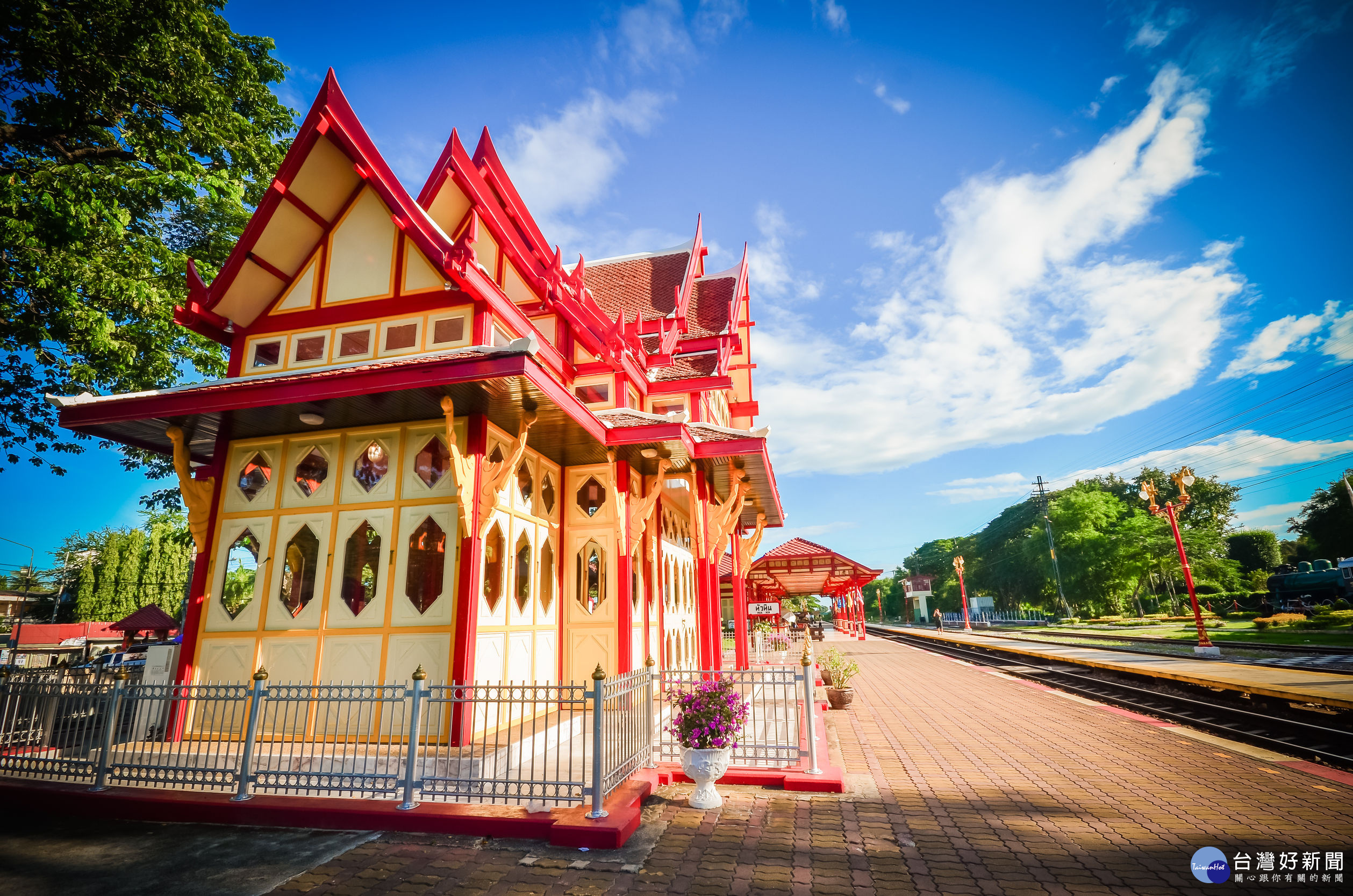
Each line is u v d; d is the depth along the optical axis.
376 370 7.41
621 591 10.20
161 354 14.29
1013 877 4.72
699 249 21.34
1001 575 84.44
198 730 8.23
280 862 5.02
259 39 16.91
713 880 4.68
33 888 4.57
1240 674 15.75
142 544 53.03
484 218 11.53
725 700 6.75
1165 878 4.69
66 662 8.18
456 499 8.35
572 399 8.49
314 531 8.68
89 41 12.38
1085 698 14.98
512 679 8.82
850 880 4.68
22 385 13.38
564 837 5.37
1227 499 73.50
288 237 10.12
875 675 20.31
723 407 19.86
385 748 7.51
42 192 10.70
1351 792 6.95
